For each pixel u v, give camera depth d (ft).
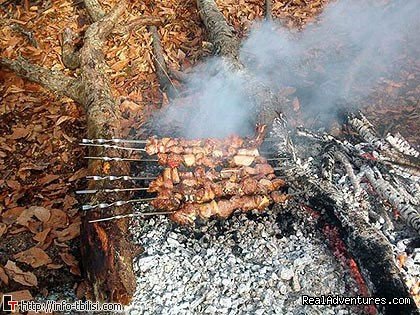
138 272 3.22
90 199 3.42
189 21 5.62
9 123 4.63
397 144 3.75
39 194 3.97
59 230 3.70
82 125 4.55
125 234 3.23
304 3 5.79
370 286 2.92
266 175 3.55
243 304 3.03
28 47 5.38
